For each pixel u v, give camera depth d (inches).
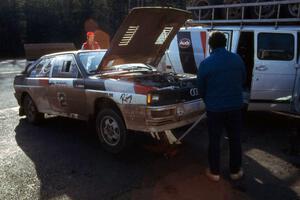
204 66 155.8
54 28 1129.4
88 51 233.0
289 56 246.4
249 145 212.5
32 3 1073.5
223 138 225.8
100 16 1229.1
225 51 157.1
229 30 267.6
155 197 148.0
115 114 191.0
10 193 154.4
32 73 263.0
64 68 231.1
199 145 213.5
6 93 389.7
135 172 174.2
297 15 250.1
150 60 252.1
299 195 149.3
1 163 188.2
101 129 202.7
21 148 211.5
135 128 181.3
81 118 219.3
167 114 176.9
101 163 186.4
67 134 239.5
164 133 206.5
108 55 210.7
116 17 1264.8
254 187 156.8
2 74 551.5
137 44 219.3
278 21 253.3
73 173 173.9
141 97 174.6
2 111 309.6
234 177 163.9
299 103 243.1
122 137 189.9
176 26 232.4
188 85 193.5
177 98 182.1
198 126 251.6
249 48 265.0
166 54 309.3
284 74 246.4
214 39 157.2
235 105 156.9
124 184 160.9
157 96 173.6
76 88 213.8
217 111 155.7
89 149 208.4
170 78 203.2
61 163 187.0
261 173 171.6
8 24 1023.6
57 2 1130.7
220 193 151.4
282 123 261.0
